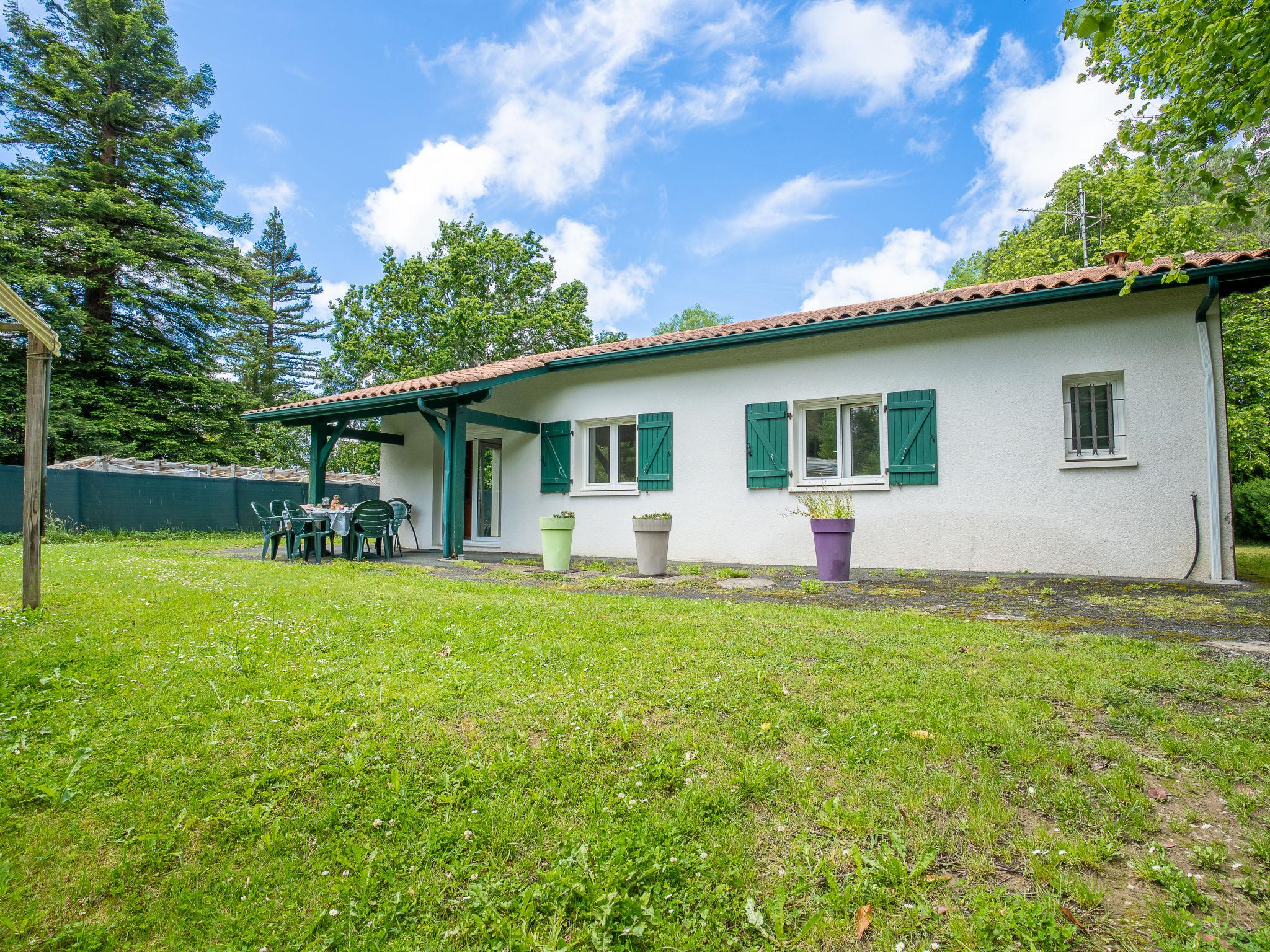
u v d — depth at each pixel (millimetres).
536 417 11211
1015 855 1845
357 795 2154
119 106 19281
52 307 17297
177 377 20328
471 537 12688
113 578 6367
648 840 1905
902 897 1695
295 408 11164
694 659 3432
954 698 2826
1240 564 8820
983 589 6215
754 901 1696
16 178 17406
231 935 1589
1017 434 7520
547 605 5094
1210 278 6398
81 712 2709
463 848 1909
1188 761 2291
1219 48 3312
